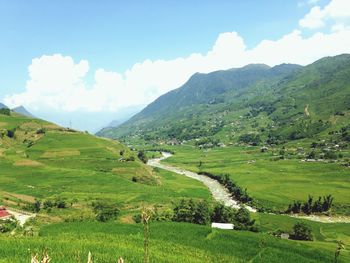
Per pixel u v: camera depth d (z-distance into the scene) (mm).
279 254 93188
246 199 191000
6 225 105562
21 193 170125
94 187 193625
